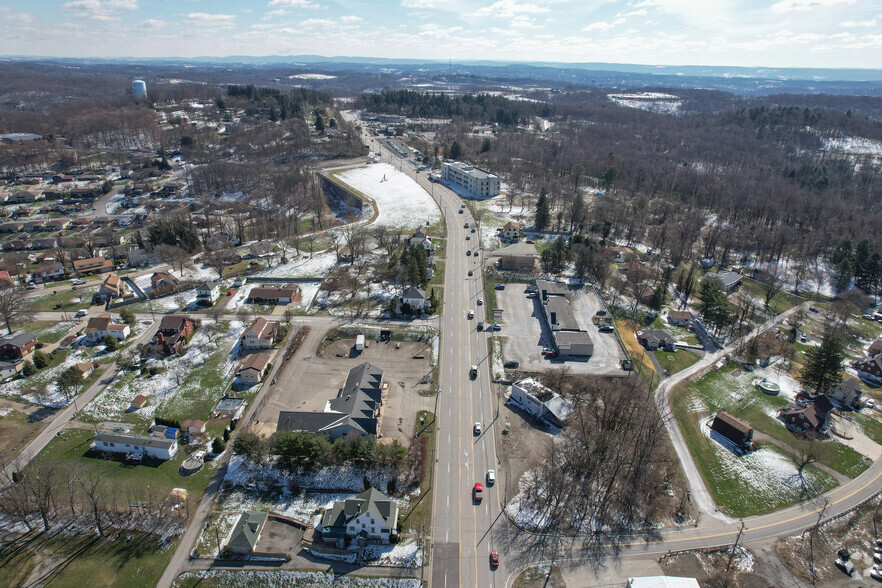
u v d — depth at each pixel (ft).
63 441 281.95
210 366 346.54
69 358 353.51
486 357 361.92
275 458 268.41
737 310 449.48
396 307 421.18
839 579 219.61
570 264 507.71
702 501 255.70
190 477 260.83
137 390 323.37
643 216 631.56
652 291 459.32
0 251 578.25
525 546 226.79
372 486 251.60
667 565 221.05
